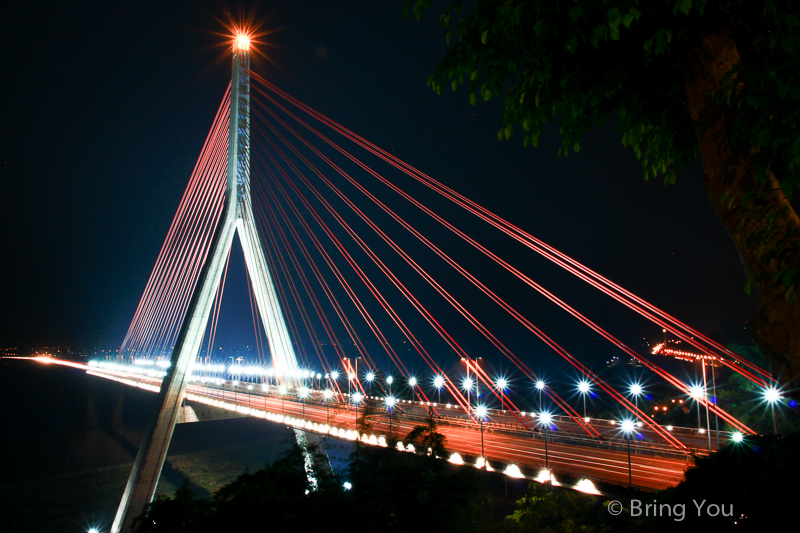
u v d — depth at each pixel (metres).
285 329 61.66
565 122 6.27
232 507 13.28
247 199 57.91
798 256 4.16
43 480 68.62
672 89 5.93
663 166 6.80
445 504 15.65
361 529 12.95
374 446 18.11
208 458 78.19
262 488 13.98
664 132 6.36
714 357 39.38
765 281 4.50
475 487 16.83
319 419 39.91
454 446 30.05
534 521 26.78
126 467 75.12
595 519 25.28
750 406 34.75
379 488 15.12
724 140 4.85
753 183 4.65
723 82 4.25
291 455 17.45
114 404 110.19
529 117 6.12
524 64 5.71
